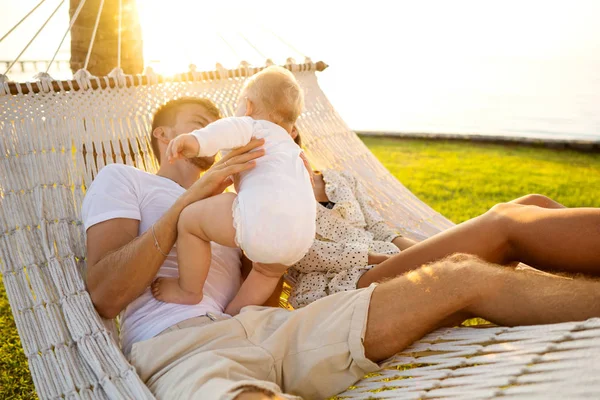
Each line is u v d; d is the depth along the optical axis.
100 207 1.97
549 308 1.59
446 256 2.00
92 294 1.89
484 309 1.68
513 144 11.10
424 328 1.71
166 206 2.11
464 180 7.79
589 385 1.28
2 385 2.91
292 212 1.82
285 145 1.98
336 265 2.17
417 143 11.20
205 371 1.55
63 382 1.72
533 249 1.91
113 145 2.67
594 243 1.80
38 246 2.11
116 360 1.71
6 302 4.04
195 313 1.87
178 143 1.80
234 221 1.81
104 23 3.80
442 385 1.51
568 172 8.53
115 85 2.75
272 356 1.71
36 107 2.48
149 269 1.86
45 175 2.34
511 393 1.37
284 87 2.04
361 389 1.66
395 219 3.07
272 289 2.02
